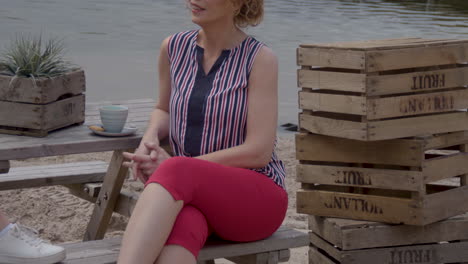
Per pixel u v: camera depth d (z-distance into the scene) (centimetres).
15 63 329
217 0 310
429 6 2416
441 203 356
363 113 335
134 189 529
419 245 363
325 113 374
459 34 1535
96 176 416
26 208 492
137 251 256
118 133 330
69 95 350
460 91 362
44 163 586
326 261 370
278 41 1355
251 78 315
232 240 305
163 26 1527
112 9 1828
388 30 1600
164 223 263
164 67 342
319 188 384
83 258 290
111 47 1203
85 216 486
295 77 1028
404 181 348
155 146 312
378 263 357
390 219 354
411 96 344
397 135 342
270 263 313
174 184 270
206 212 287
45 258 274
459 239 368
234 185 290
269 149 313
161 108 349
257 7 324
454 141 364
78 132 337
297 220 486
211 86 318
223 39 321
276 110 316
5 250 272
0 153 298
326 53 349
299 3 2286
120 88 891
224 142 315
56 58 340
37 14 1608
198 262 356
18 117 324
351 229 351
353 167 361
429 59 349
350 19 1838
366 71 331
